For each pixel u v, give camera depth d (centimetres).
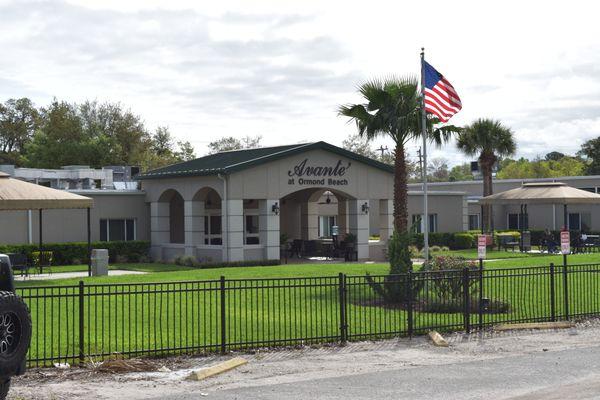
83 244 3572
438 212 4850
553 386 1085
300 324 1489
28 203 2589
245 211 3984
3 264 946
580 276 2234
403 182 2777
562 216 5391
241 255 3438
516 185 5791
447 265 1842
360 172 3778
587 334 1580
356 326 1590
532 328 1636
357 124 2730
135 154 7962
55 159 7356
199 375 1141
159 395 1035
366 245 3781
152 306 1817
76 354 1283
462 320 1681
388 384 1107
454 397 1025
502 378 1145
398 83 2655
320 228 4803
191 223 3575
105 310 1766
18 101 8888
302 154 3594
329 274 2612
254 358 1304
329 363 1268
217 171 3372
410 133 2727
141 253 3791
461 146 5009
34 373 1164
